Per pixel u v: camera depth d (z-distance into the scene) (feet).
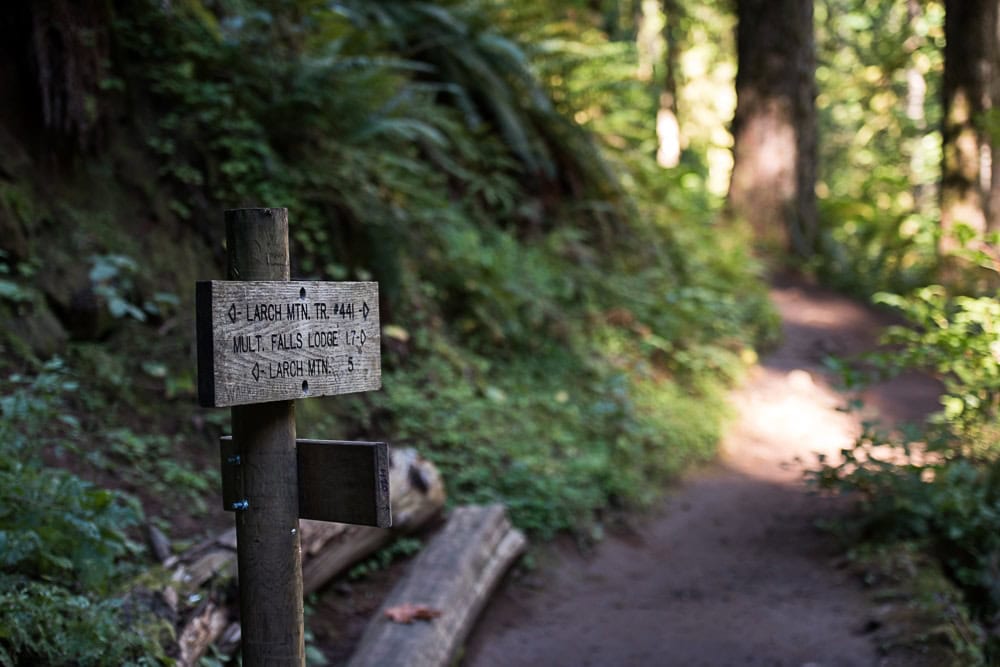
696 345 35.04
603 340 32.37
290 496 8.87
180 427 19.75
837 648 16.87
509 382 27.48
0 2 20.61
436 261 28.73
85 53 21.15
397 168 29.99
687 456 28.25
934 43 59.41
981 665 16.14
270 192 24.31
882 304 48.57
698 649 17.47
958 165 45.32
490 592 18.60
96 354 19.51
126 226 21.59
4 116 20.24
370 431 22.86
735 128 56.18
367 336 9.46
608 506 24.09
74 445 17.20
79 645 11.13
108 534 13.33
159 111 23.68
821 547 21.94
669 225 44.14
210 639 13.67
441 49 36.24
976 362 21.90
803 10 55.11
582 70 41.98
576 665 17.01
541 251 34.86
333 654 15.85
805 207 55.83
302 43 28.32
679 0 69.21
